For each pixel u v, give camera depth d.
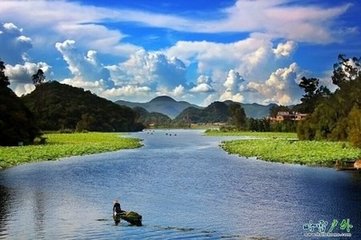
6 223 31.44
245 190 43.41
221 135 192.38
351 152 74.50
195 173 56.47
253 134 182.25
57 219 32.44
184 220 31.75
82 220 32.06
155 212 34.41
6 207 36.50
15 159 70.81
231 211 34.47
